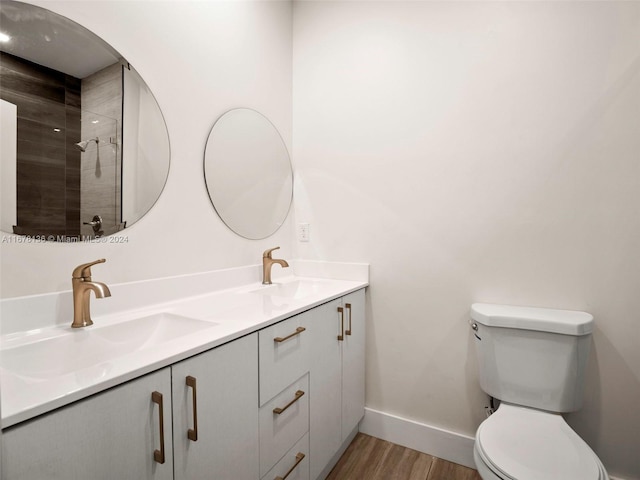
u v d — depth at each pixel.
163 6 1.37
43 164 1.02
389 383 1.88
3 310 0.93
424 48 1.76
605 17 1.39
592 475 0.95
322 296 1.50
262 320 1.10
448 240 1.71
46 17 1.02
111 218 1.19
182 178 1.45
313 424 1.40
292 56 2.15
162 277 1.37
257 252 1.88
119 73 1.21
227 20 1.68
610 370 1.39
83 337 0.99
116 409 0.69
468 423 1.68
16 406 0.56
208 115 1.57
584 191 1.43
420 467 1.65
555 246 1.49
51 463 0.59
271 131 1.98
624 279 1.37
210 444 0.91
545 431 1.18
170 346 0.85
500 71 1.58
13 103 0.96
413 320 1.80
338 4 1.99
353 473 1.61
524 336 1.38
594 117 1.41
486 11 1.61
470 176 1.66
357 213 1.95
